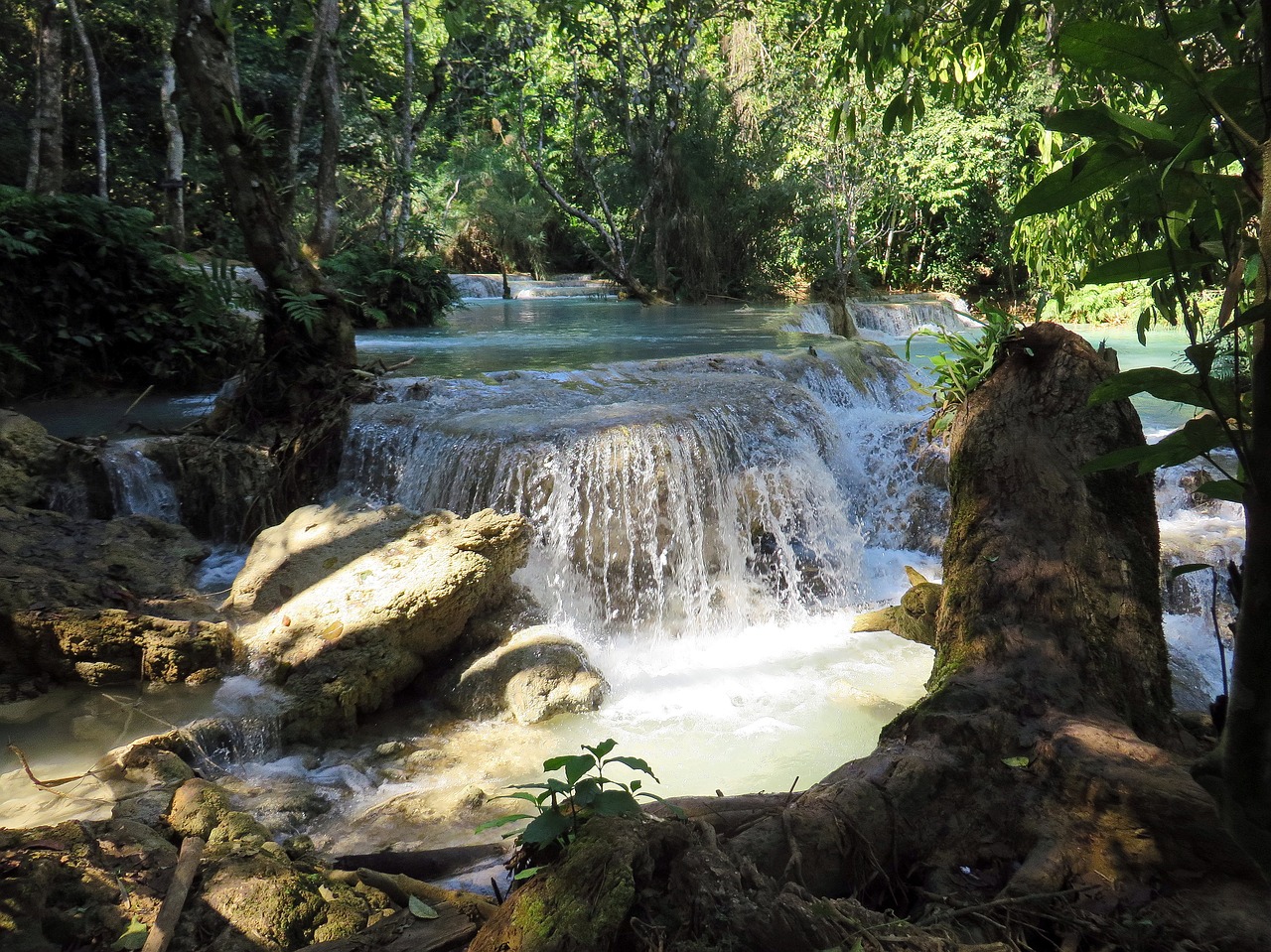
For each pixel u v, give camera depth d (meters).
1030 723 2.64
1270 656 1.15
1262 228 1.13
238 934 2.76
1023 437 3.47
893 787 2.46
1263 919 2.04
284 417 7.56
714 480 6.80
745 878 2.15
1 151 20.31
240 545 6.89
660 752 4.66
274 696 4.86
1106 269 1.54
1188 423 1.47
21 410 8.70
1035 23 4.96
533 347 11.12
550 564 6.12
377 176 21.38
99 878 2.91
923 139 21.33
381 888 3.12
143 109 22.48
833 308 16.23
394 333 13.27
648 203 22.05
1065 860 2.28
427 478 6.63
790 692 5.41
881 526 7.82
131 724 4.62
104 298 9.47
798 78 21.31
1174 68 1.33
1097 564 3.08
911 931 2.05
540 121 20.97
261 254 7.56
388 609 5.12
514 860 2.49
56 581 5.28
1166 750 2.58
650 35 20.48
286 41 19.88
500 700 5.09
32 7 20.84
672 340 11.90
